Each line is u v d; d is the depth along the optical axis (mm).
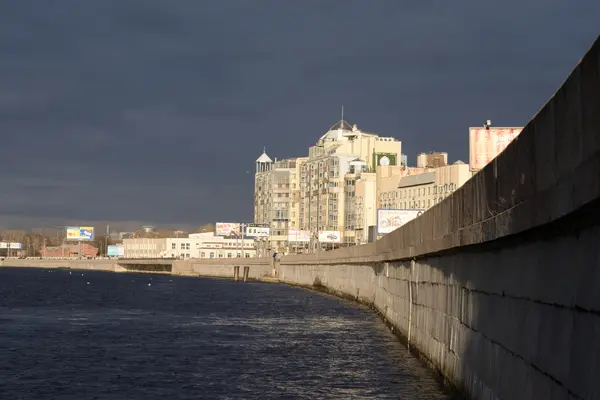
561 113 12414
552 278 13898
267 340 54062
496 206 18625
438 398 28469
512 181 16781
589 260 11688
